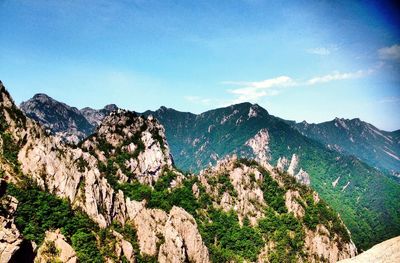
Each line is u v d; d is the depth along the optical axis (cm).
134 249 15388
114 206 16612
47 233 12188
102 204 16088
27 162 14488
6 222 10519
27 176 14125
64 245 12006
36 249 11538
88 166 17950
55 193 14562
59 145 16738
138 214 17000
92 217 14962
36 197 13350
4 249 10038
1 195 12306
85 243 12938
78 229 13388
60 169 15150
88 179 15962
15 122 15400
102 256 13000
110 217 16112
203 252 17425
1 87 16050
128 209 17275
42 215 12862
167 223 16638
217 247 19988
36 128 15925
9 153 14400
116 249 13888
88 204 15188
